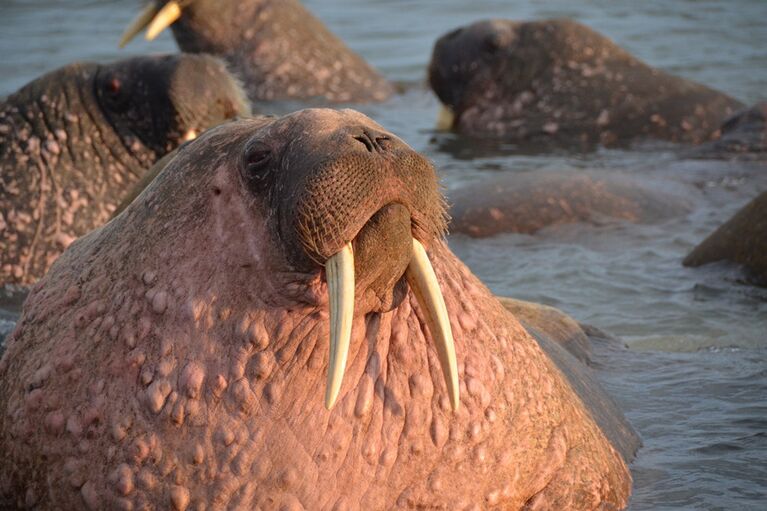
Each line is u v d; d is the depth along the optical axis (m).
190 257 16.94
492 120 56.81
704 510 20.02
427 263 16.14
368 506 16.94
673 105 55.19
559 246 39.19
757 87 60.56
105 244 18.03
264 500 16.58
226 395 16.55
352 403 16.81
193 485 16.61
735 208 43.09
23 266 32.38
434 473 17.28
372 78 62.38
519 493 18.22
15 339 18.39
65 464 17.19
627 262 37.12
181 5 56.59
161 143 33.91
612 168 49.31
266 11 59.53
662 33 72.81
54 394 17.33
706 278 34.91
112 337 17.11
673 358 26.83
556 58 57.16
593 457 19.48
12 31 71.62
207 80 33.91
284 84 59.09
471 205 41.41
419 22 78.00
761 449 22.25
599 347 27.12
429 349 17.27
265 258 16.38
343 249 15.42
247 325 16.56
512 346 18.72
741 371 26.03
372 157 15.27
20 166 33.31
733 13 77.62
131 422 16.77
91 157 33.75
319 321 16.55
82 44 67.81
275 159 16.30
